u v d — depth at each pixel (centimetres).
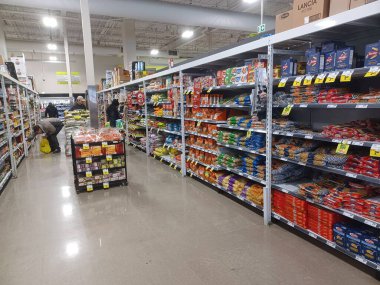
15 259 268
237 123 386
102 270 247
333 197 256
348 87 285
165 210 377
